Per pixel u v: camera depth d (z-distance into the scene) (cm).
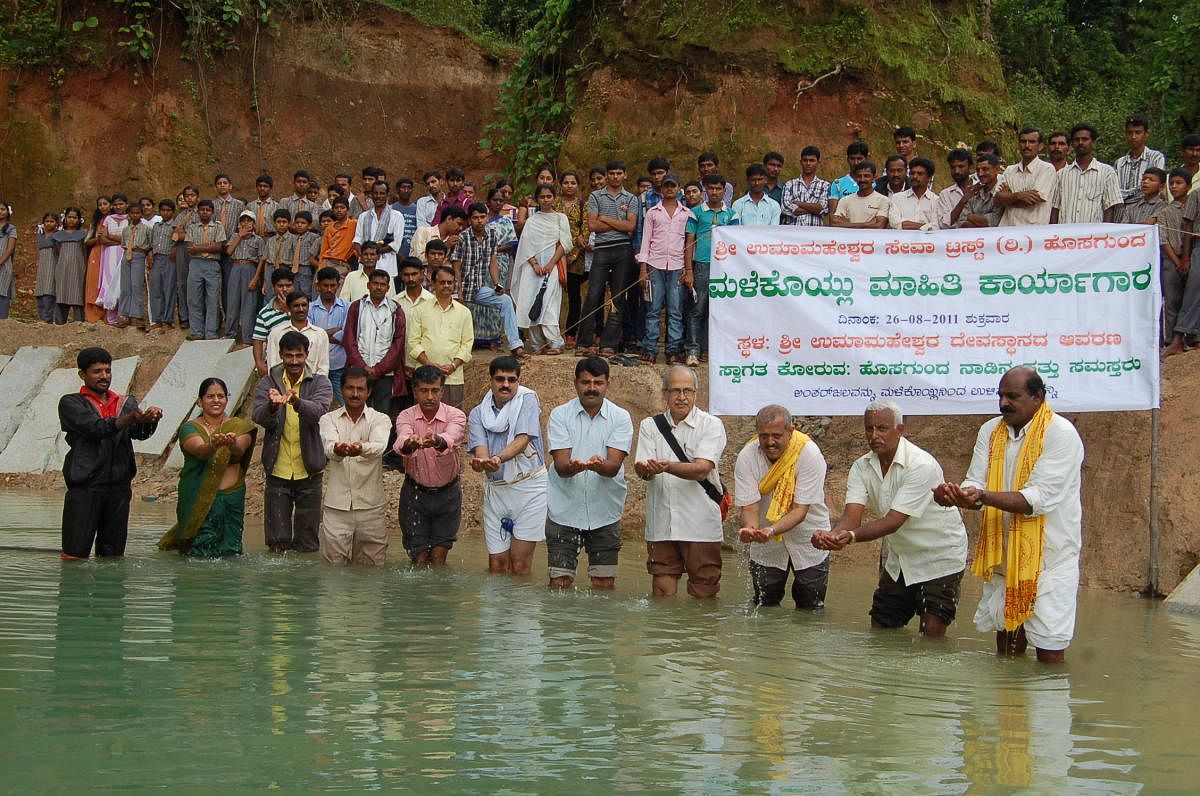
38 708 516
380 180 1494
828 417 1225
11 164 2139
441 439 977
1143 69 2258
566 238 1418
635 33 1739
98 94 2155
